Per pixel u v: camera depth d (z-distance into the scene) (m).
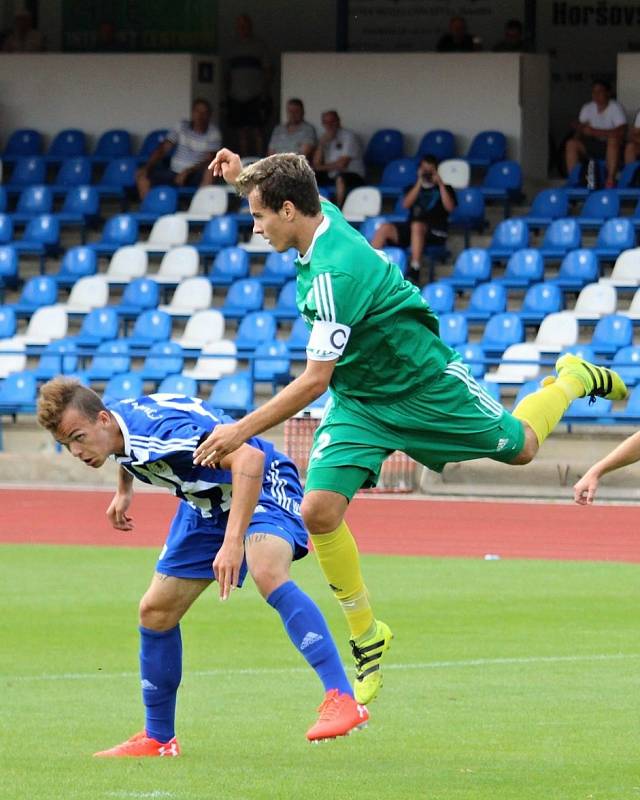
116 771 19.66
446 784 18.91
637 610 35.03
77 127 85.00
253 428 19.19
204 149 80.38
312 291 19.84
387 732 22.66
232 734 22.55
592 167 74.44
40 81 85.19
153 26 89.19
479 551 46.09
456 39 80.69
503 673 27.58
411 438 21.06
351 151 76.94
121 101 84.31
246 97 82.38
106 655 29.44
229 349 68.19
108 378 68.69
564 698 25.22
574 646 30.41
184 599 20.73
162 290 75.25
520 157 78.94
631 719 23.48
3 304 76.50
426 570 41.91
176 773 19.55
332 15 87.88
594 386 22.69
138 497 59.12
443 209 71.75
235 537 19.09
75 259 76.50
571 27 85.12
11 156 83.94
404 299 20.33
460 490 60.59
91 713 24.09
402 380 20.67
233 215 78.00
